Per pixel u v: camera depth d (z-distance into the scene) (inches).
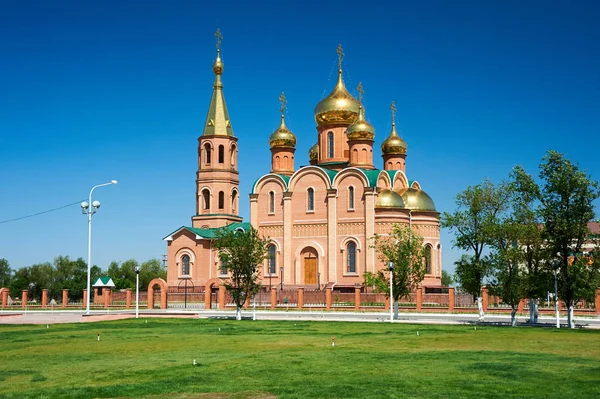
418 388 873.5
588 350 1298.0
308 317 2541.8
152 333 1729.8
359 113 3868.1
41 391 871.7
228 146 4210.1
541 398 810.2
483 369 1032.8
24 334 1721.2
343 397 818.8
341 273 3597.4
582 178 1924.2
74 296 4611.2
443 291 3695.9
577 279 1945.1
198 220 4165.8
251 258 2443.4
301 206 3759.8
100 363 1128.8
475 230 2246.6
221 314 2807.6
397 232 2645.2
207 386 893.2
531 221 2095.2
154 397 828.6
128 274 5885.8
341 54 4072.3
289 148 4133.9
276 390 863.1
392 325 2015.3
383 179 3720.5
